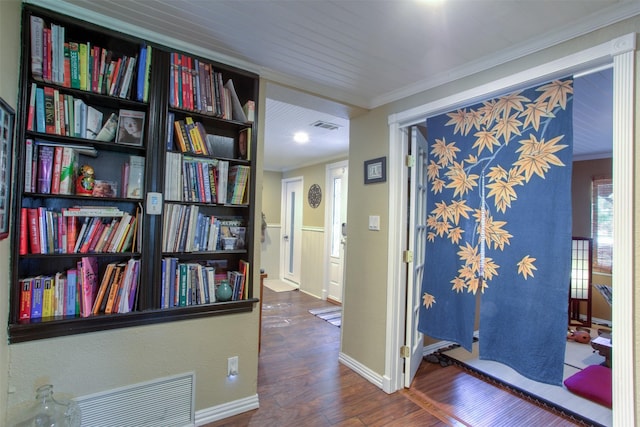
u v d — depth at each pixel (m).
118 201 1.82
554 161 1.68
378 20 1.59
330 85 2.42
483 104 2.00
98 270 1.81
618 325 1.39
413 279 2.57
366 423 2.06
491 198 1.96
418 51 1.89
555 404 2.32
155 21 1.71
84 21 1.65
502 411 2.25
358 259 2.85
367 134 2.81
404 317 2.55
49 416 1.44
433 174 2.34
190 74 1.95
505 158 1.89
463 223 2.12
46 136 1.59
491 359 1.93
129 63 1.80
